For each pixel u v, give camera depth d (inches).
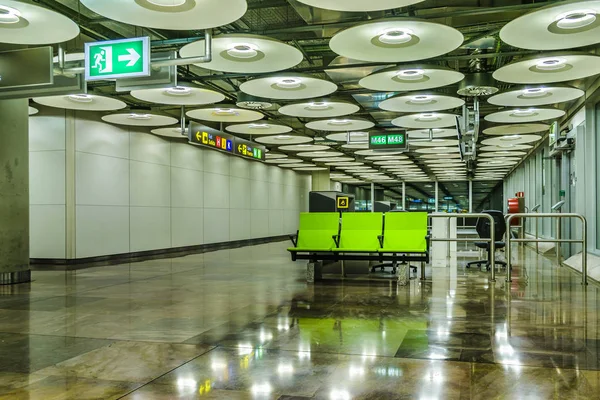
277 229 1059.3
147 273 412.8
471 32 358.9
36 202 509.4
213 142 537.0
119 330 204.4
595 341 179.3
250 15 341.7
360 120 561.0
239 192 871.1
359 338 185.9
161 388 135.3
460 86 383.2
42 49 271.1
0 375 148.3
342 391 130.9
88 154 525.7
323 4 220.8
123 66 255.9
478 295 283.1
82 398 128.8
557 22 251.0
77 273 418.0
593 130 440.5
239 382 139.0
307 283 340.2
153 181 626.5
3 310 251.4
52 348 178.1
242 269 439.8
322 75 459.2
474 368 148.9
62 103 432.5
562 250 550.3
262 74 394.9
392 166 1103.0
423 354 164.2
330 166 1178.6
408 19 242.8
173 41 292.2
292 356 163.5
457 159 970.1
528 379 138.7
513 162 1002.1
